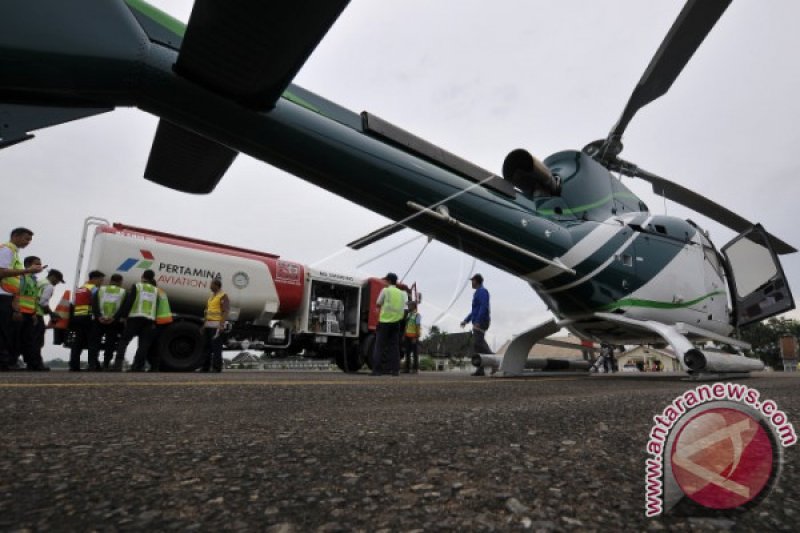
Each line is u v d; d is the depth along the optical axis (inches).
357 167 177.2
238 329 344.2
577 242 221.0
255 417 71.2
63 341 286.7
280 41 118.8
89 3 124.1
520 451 48.8
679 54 190.2
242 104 148.8
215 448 48.4
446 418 70.4
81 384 116.3
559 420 68.8
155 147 164.6
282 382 145.3
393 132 188.7
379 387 129.6
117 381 133.7
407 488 35.9
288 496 33.5
